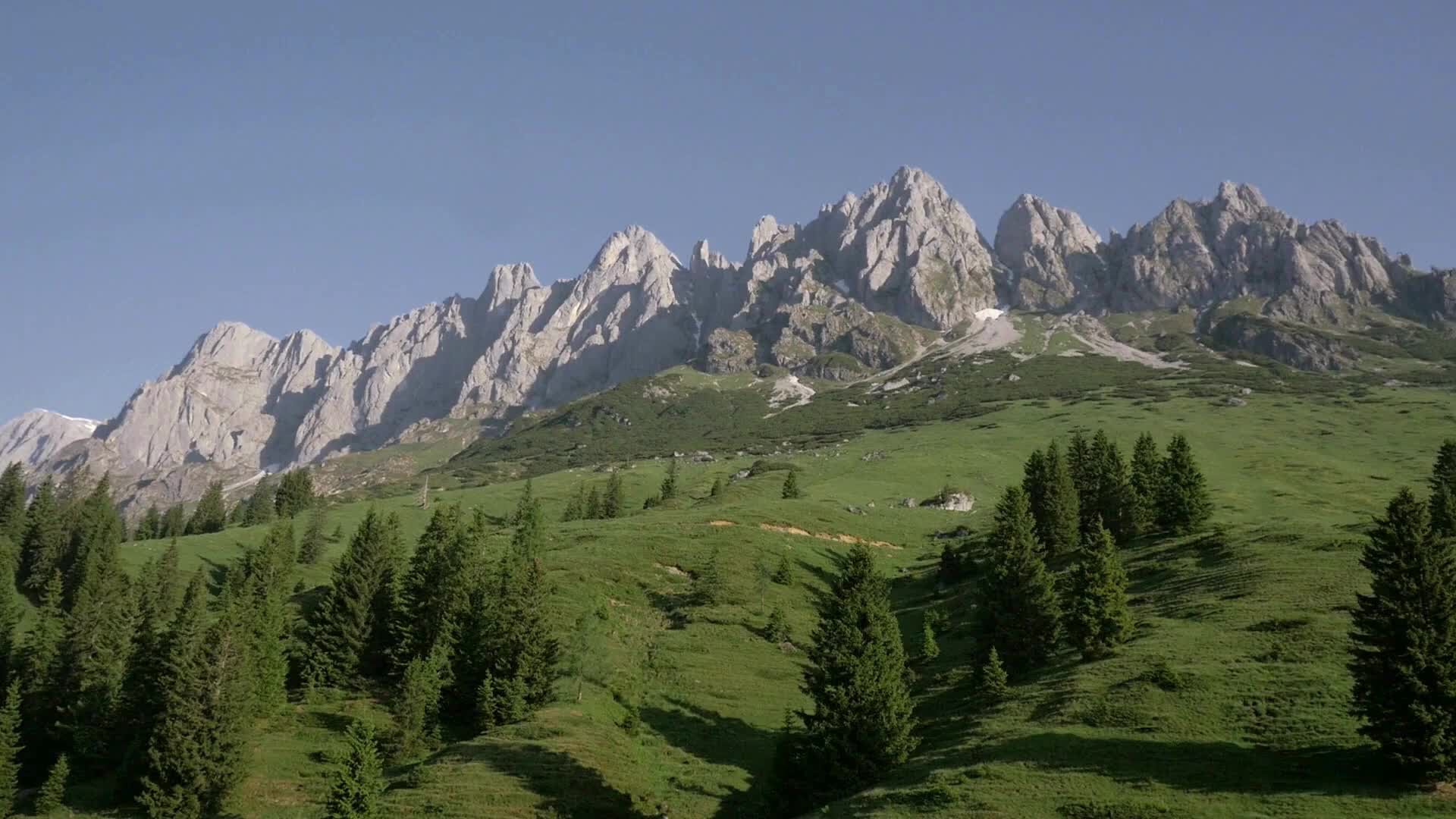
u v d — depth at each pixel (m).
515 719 76.44
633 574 117.25
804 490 196.75
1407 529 47.97
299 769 73.56
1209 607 76.81
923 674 84.44
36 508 155.38
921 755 62.12
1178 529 111.31
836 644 65.31
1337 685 55.78
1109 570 73.06
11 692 76.25
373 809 55.56
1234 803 44.81
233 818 65.44
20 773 82.38
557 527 150.75
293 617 101.25
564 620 95.00
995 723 62.88
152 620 95.38
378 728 80.00
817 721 62.09
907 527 164.12
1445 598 45.94
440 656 83.31
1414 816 41.53
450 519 104.25
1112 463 121.44
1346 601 70.50
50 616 98.31
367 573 97.25
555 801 60.84
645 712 79.81
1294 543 90.38
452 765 66.56
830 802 57.72
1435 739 43.59
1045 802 47.72
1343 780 45.91
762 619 104.62
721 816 62.59
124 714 79.25
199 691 69.25
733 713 80.81
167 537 191.62
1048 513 116.06
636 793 63.94
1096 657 71.31
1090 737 55.50
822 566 129.75
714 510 158.50
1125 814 44.84
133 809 69.50
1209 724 54.53
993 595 79.75
